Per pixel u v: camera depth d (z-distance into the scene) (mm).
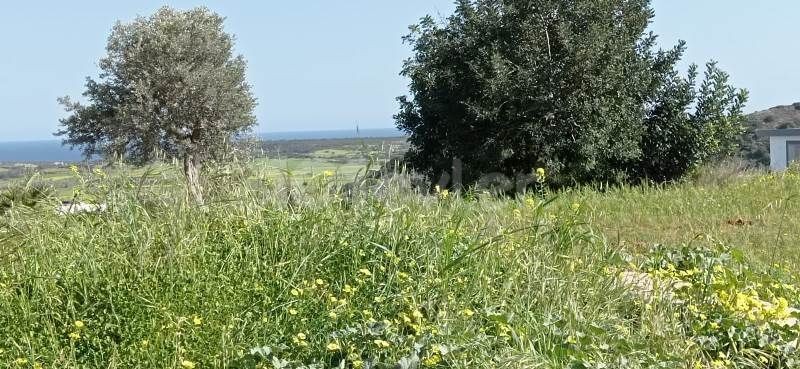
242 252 5719
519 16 17312
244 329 4770
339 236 5773
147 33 29266
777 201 11844
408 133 18703
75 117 29906
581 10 17094
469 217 6602
